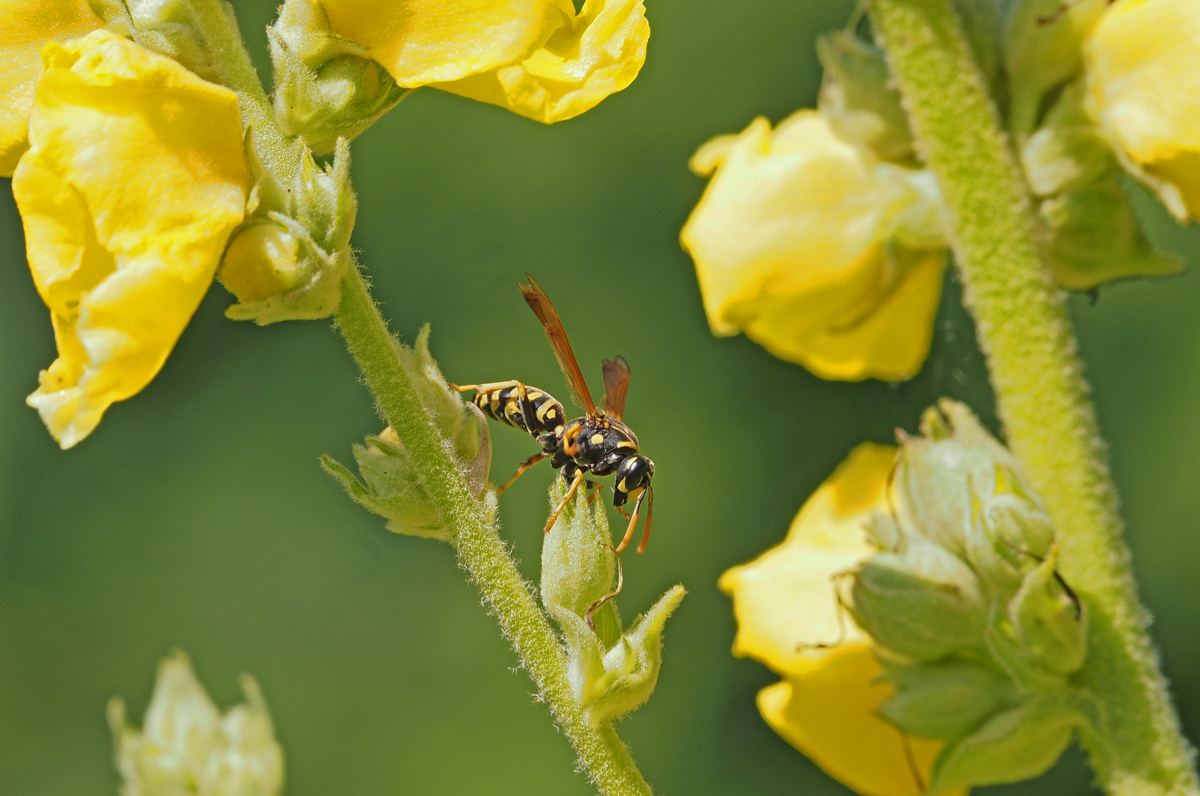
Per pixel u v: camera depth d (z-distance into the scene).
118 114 0.38
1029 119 0.39
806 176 0.39
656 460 0.96
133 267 0.38
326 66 0.40
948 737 0.39
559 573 0.40
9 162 0.40
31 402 0.38
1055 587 0.38
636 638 0.40
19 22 0.39
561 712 0.40
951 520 0.39
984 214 0.39
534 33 0.39
